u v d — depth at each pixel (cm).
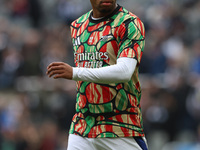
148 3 4897
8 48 4162
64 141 3397
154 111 3488
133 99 1387
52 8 4938
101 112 1371
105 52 1353
